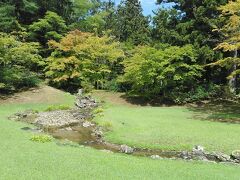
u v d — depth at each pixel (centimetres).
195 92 3472
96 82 4219
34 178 1127
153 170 1295
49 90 3800
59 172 1198
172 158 1650
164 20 3656
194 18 3509
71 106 3312
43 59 4228
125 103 3541
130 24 6016
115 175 1196
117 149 1841
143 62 3394
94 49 4059
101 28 5262
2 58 3544
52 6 4678
